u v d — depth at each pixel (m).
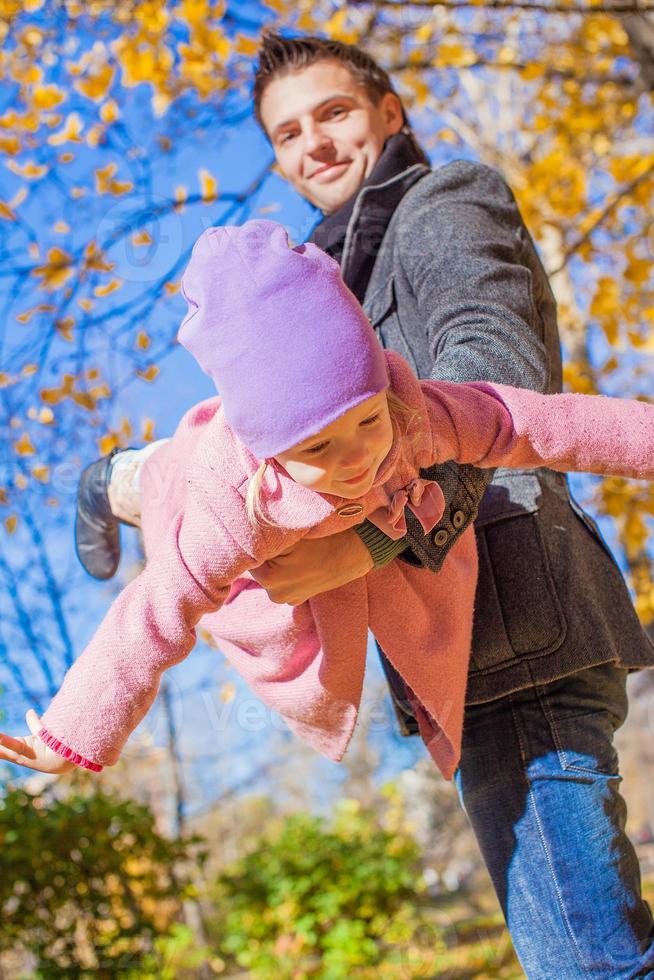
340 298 1.20
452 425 1.35
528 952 1.52
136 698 1.33
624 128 6.20
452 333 1.55
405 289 1.71
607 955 1.46
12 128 4.54
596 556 1.72
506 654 1.57
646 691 7.66
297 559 1.33
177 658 1.34
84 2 4.70
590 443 1.39
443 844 16.64
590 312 5.54
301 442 1.16
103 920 5.86
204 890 9.44
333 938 8.02
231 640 1.53
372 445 1.20
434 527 1.40
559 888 1.49
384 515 1.34
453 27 5.46
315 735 1.56
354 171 1.95
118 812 6.00
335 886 8.17
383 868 8.34
